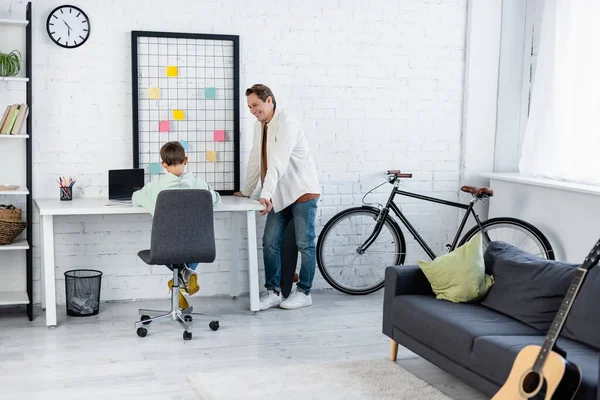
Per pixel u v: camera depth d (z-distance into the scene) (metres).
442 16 5.74
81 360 3.94
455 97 5.84
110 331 4.47
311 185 5.01
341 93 5.56
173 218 4.25
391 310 3.94
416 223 5.86
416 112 5.76
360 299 5.43
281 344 4.28
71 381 3.63
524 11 5.82
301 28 5.41
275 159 4.77
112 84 5.05
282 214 5.10
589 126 4.92
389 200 5.54
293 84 5.44
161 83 5.14
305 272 5.14
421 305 3.70
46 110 4.93
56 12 4.88
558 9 5.21
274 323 4.72
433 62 5.75
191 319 4.72
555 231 5.07
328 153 5.58
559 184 4.90
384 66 5.64
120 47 5.04
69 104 4.98
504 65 5.85
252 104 4.81
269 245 5.09
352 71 5.57
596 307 3.15
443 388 3.63
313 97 5.50
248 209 4.78
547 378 2.64
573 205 4.88
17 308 5.00
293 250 5.13
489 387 3.11
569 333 3.25
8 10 4.81
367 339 4.41
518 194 5.46
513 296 3.60
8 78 4.56
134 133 5.07
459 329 3.34
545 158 5.31
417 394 3.49
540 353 2.72
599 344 3.08
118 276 5.20
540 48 5.39
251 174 5.11
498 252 3.92
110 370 3.79
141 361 3.94
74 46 4.93
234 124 5.29
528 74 5.80
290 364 3.93
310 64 5.46
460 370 3.34
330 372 3.77
